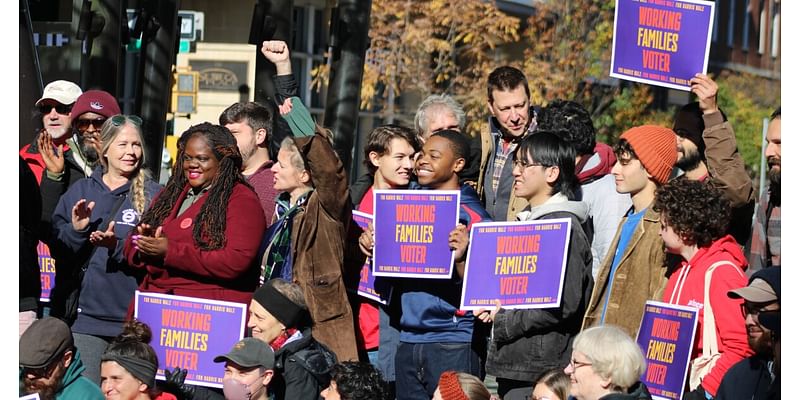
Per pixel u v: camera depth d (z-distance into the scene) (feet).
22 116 30.25
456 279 24.16
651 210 22.50
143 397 21.89
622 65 24.35
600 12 89.10
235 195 22.89
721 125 23.49
